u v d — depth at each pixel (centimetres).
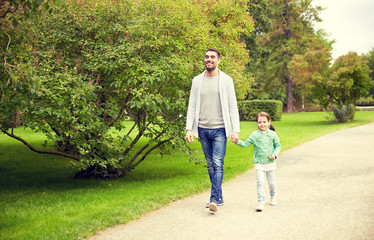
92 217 436
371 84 2195
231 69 830
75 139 631
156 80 635
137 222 422
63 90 587
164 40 666
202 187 604
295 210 446
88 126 619
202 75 473
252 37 3133
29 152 1225
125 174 778
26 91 511
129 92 655
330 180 623
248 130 1925
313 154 957
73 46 704
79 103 596
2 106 555
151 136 716
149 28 661
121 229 398
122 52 620
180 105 657
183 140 688
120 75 636
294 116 3244
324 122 2281
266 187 594
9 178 815
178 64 657
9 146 1351
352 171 696
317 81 2209
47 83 582
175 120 728
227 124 457
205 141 472
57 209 492
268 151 467
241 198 525
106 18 696
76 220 424
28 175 854
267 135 470
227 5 1186
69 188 673
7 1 392
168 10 699
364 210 432
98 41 684
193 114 475
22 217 451
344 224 383
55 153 688
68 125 621
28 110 571
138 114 716
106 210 465
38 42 663
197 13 767
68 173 874
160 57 669
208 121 463
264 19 3119
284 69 4344
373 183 580
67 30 682
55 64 645
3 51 433
